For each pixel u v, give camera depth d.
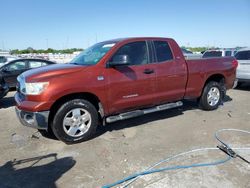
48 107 3.76
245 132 4.53
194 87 5.53
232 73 6.27
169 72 4.98
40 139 4.36
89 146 4.02
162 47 5.00
